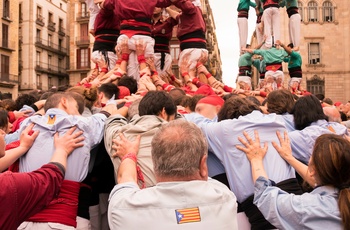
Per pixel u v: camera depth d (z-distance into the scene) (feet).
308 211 8.76
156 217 7.38
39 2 185.06
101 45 30.99
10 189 7.90
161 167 7.77
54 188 8.82
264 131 11.46
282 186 10.87
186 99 17.03
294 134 12.62
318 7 153.07
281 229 9.33
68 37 207.82
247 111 12.36
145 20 26.53
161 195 7.59
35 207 8.34
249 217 11.08
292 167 11.55
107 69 30.71
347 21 151.23
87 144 10.87
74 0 177.99
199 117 13.41
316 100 13.58
